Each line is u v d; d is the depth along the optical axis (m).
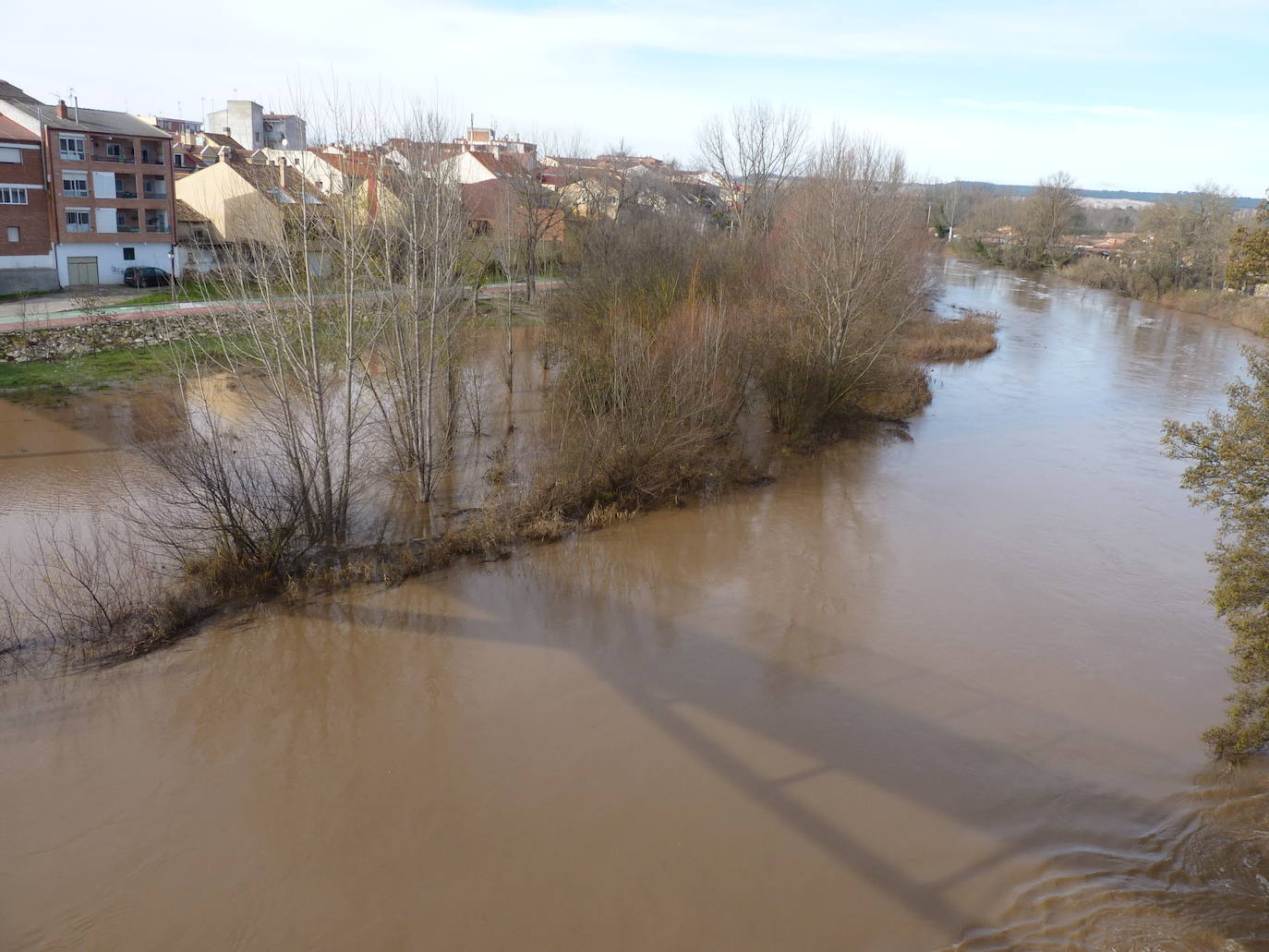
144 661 13.55
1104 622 16.02
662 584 17.02
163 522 16.64
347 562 16.64
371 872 9.62
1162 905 9.32
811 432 27.05
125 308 37.22
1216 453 11.30
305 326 18.45
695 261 29.75
